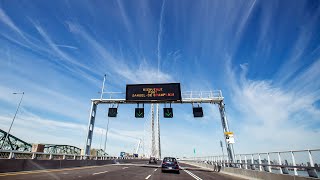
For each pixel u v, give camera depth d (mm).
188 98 24922
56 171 15203
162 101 25000
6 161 12133
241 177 17734
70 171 15945
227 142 23203
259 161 15680
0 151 11727
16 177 10375
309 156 10367
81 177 12117
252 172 16047
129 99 25156
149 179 13469
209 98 24969
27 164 13844
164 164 21875
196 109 24812
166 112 24641
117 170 19938
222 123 24672
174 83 25188
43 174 12523
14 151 12992
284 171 12391
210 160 32625
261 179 14508
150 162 51375
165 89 25000
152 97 24812
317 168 9609
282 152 12641
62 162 18547
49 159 16516
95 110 26891
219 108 25469
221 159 25906
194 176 18000
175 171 23281
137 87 25672
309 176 10273
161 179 14102
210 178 16672
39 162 15141
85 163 23859
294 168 11320
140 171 20406
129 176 14531
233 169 20406
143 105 25484
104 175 14133
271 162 13969
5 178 9836
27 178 10250
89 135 25547
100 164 29281
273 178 13031
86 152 24703
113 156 37438
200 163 42719
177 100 24375
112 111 25828
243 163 18031
